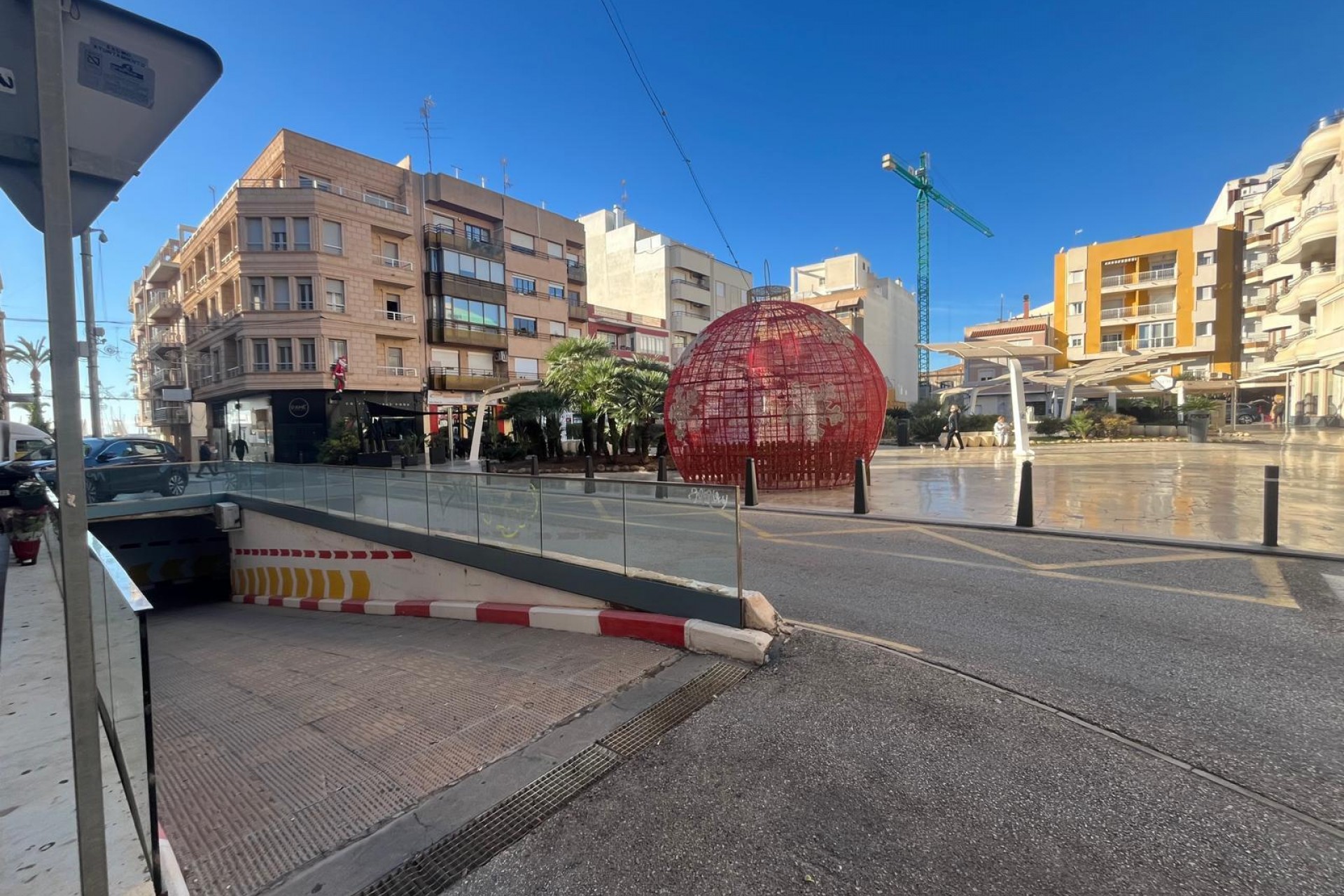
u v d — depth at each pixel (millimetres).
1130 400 32469
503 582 7344
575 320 41125
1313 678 3668
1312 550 6562
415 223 30734
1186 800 2541
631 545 5414
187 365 34938
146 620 2076
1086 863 2191
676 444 13938
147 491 14156
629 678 4023
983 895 2055
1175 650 4137
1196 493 11125
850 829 2418
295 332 26359
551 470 20391
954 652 4223
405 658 5328
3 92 1530
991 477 14766
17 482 12719
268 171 27812
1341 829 2344
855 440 13195
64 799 2850
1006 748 2980
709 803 2621
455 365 32781
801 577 6391
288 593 13031
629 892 2117
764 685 3812
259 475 14133
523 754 3117
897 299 68875
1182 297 47594
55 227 1543
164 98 1832
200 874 2293
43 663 4750
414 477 9148
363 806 2723
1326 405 28531
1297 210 33594
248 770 3141
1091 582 5801
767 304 13805
